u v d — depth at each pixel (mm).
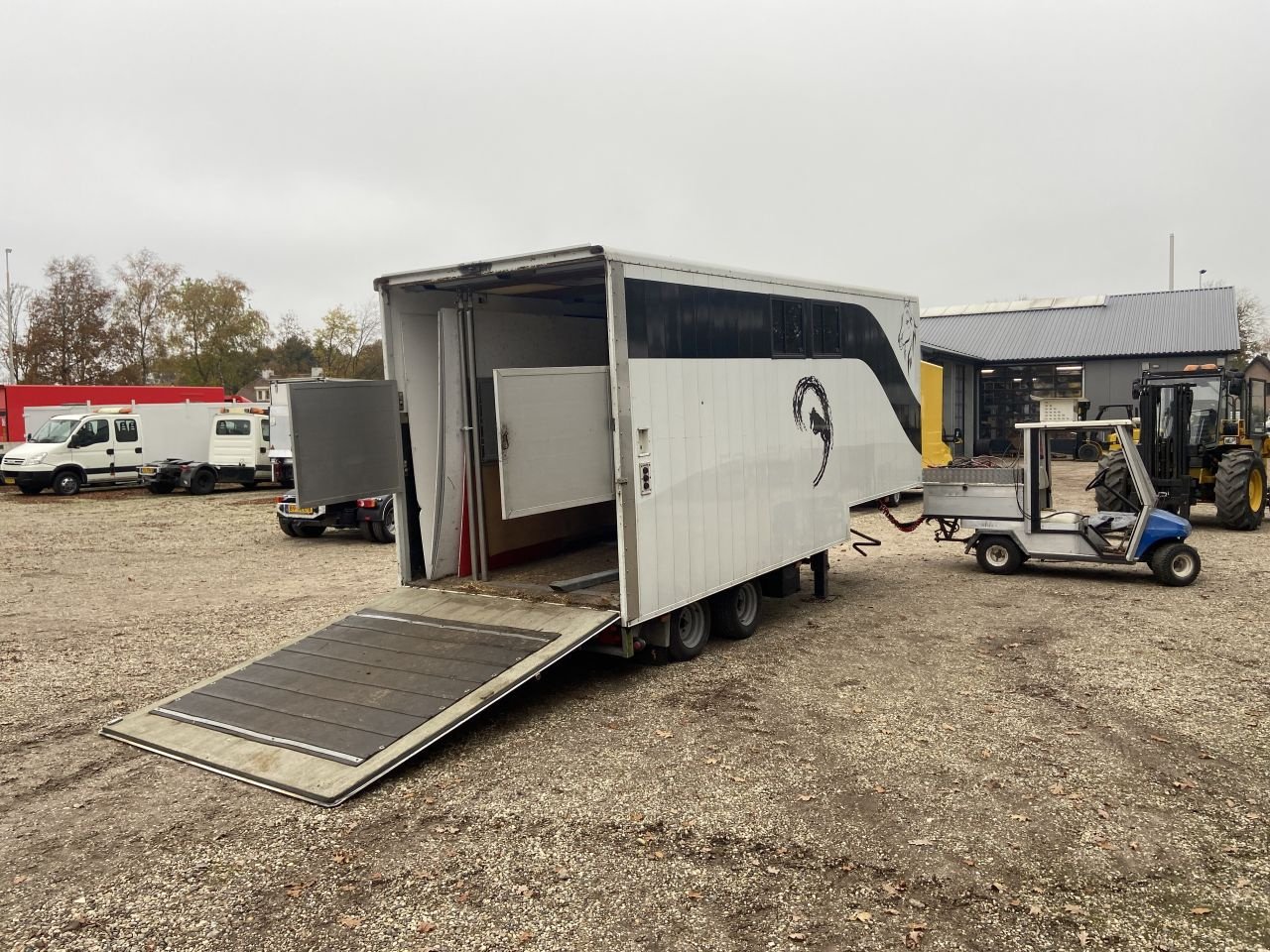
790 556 7512
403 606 6473
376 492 6520
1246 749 4797
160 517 17781
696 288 6270
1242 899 3361
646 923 3271
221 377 51000
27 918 3381
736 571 6789
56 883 3646
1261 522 13445
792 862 3689
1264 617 7688
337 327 54312
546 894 3482
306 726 4930
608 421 6203
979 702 5629
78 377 48031
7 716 5734
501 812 4199
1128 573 9844
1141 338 29719
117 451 23234
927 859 3691
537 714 5562
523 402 5500
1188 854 3705
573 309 8008
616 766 4727
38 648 7469
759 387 7016
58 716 5723
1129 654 6625
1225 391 13164
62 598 9664
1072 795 4262
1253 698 5590
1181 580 9008
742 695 5848
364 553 12891
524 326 7449
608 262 5430
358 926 3295
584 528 8492
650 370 5801
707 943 3139
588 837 3943
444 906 3414
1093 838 3850
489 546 7219
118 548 13453
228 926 3312
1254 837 3838
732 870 3641
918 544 12508
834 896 3424
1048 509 10461
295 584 10359
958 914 3289
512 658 5352
